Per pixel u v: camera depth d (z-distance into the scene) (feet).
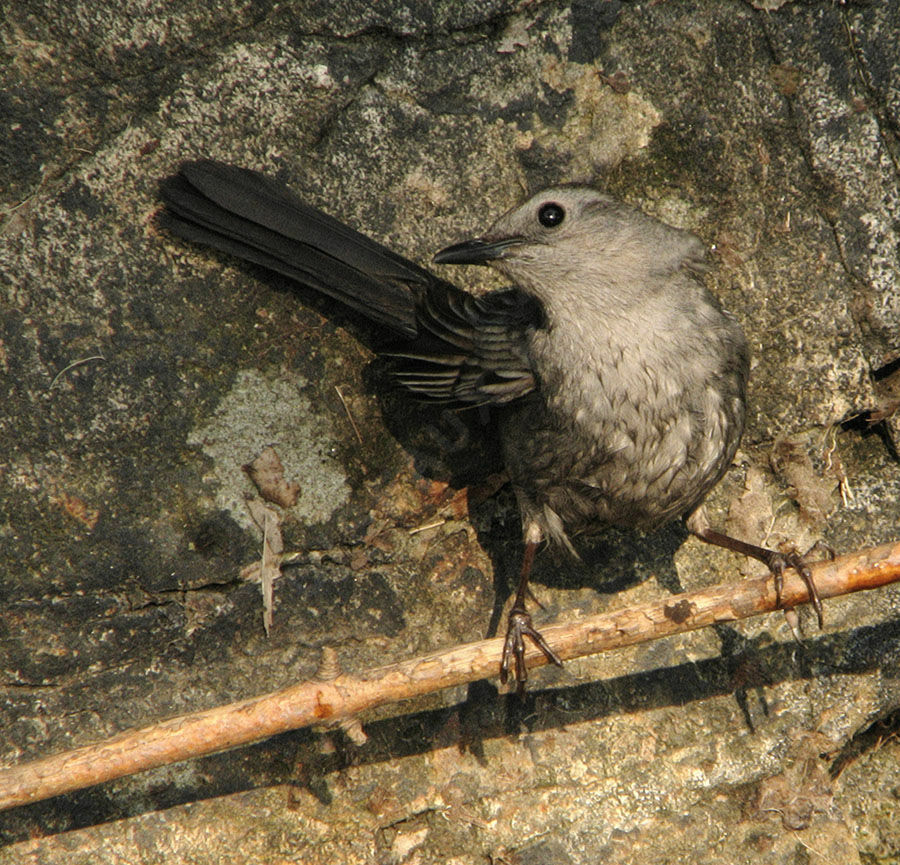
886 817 29.63
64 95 23.57
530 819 27.66
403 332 24.95
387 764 27.07
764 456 28.45
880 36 26.40
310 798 26.68
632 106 26.48
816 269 27.40
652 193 27.02
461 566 27.71
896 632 28.96
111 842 25.76
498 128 26.05
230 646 26.25
